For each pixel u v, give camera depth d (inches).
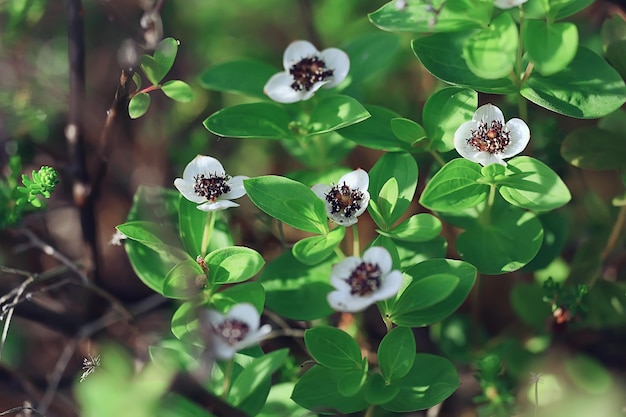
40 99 20.7
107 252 21.5
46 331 20.4
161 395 15.5
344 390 16.4
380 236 16.6
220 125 17.8
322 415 17.3
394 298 16.5
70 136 19.1
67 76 21.0
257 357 16.9
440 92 17.3
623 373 18.6
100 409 15.5
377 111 17.7
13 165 18.3
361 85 20.9
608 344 18.7
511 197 16.7
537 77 17.1
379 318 19.7
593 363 18.4
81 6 18.9
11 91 20.6
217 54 22.1
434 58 17.3
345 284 16.0
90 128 21.6
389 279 16.0
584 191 19.7
